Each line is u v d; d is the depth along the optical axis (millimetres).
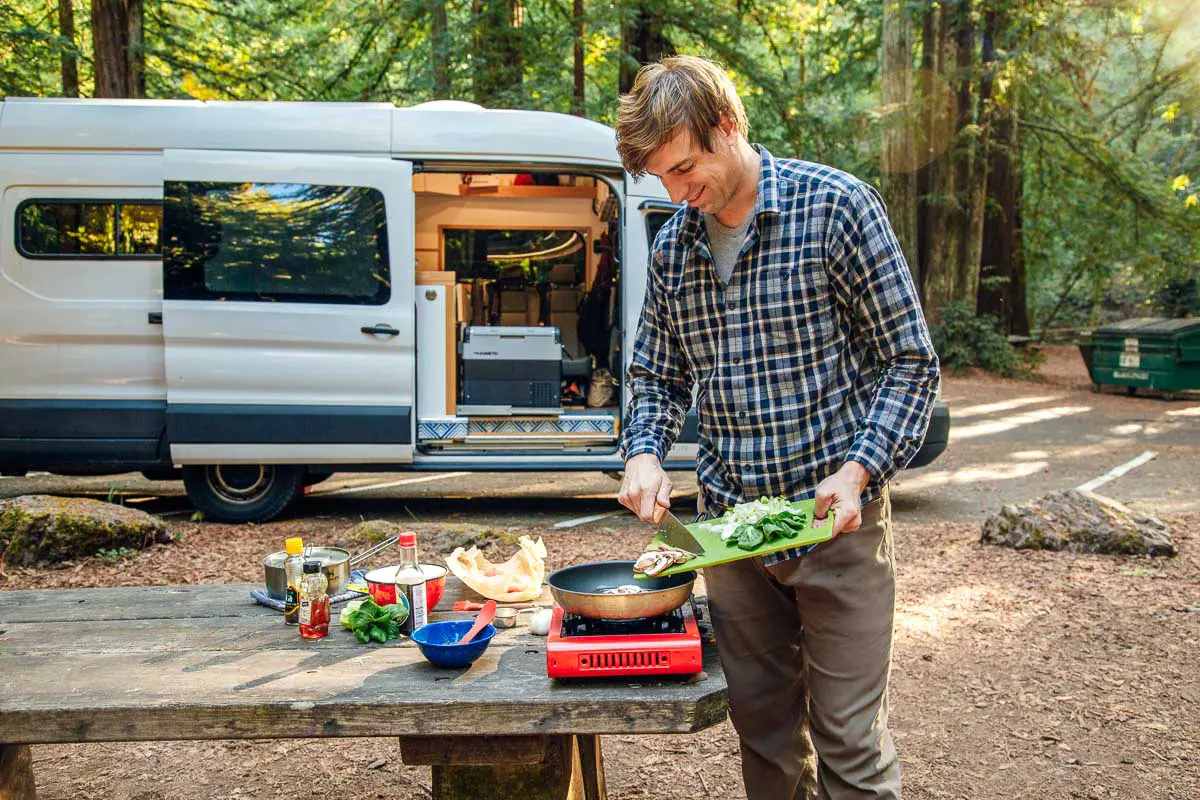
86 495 8070
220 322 6613
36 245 6680
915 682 4105
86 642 2488
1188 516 6902
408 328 6770
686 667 2125
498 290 8945
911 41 17688
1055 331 28375
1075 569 5586
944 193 19047
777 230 2100
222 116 6715
